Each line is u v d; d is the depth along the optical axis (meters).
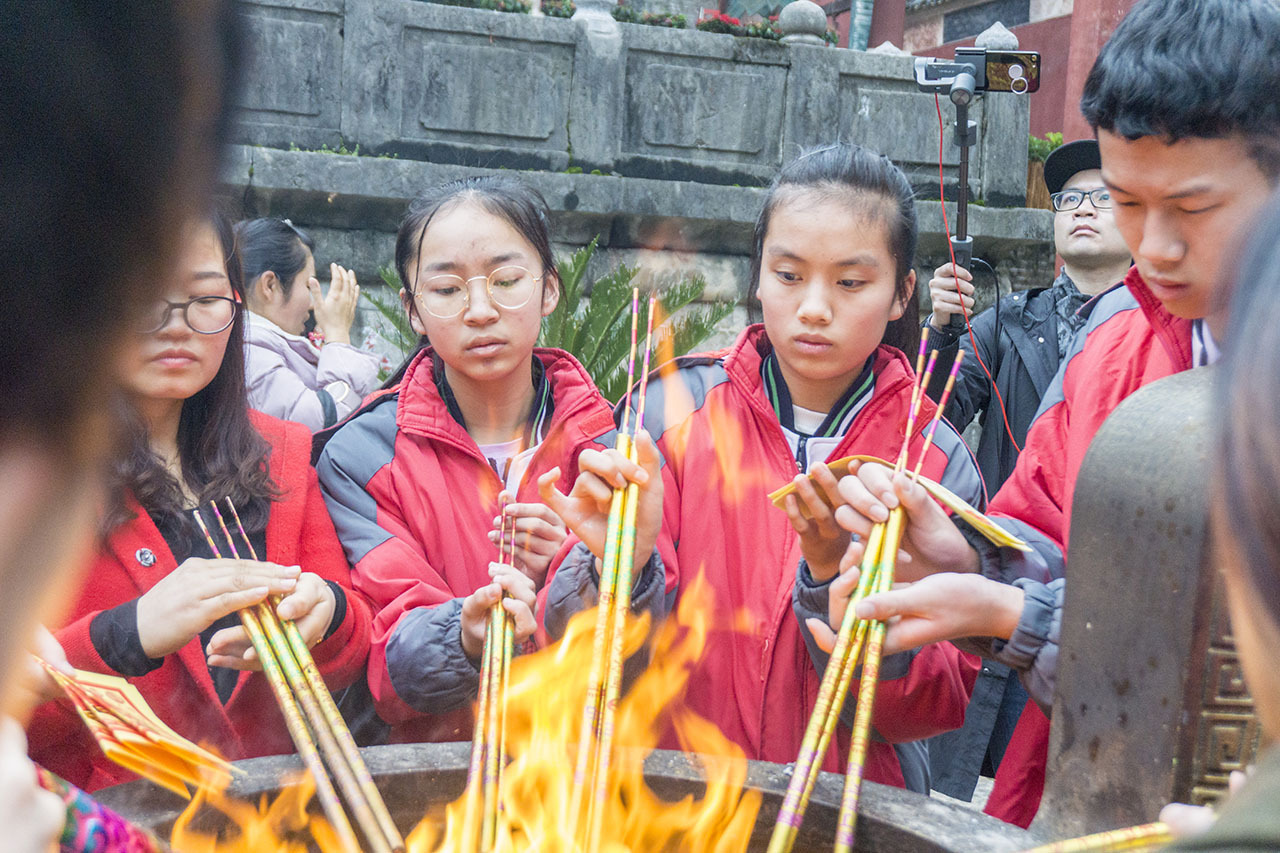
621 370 3.40
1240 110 0.81
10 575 0.22
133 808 0.89
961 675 1.21
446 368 1.58
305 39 4.96
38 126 0.19
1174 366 1.08
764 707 1.27
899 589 0.92
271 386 2.32
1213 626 0.72
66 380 0.21
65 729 1.12
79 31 0.20
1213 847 0.30
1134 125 0.84
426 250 1.48
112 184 0.20
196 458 1.32
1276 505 0.28
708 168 5.52
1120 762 0.78
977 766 2.05
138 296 0.21
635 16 5.71
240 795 0.92
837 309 1.31
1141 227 0.92
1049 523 1.20
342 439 1.48
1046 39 8.71
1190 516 0.72
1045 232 5.45
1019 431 2.42
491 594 1.12
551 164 5.30
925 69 2.35
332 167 4.66
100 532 1.18
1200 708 0.73
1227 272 0.33
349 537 1.39
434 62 5.13
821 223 1.28
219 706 1.24
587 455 1.08
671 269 5.18
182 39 0.21
